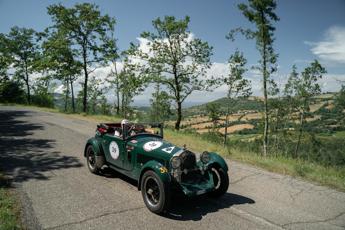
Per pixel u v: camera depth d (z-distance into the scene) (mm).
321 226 5652
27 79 52031
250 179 8406
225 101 33062
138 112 38031
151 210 6070
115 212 6043
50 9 31531
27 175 8344
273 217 5996
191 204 6598
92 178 8219
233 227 5531
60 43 31422
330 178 8500
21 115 24797
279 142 40125
